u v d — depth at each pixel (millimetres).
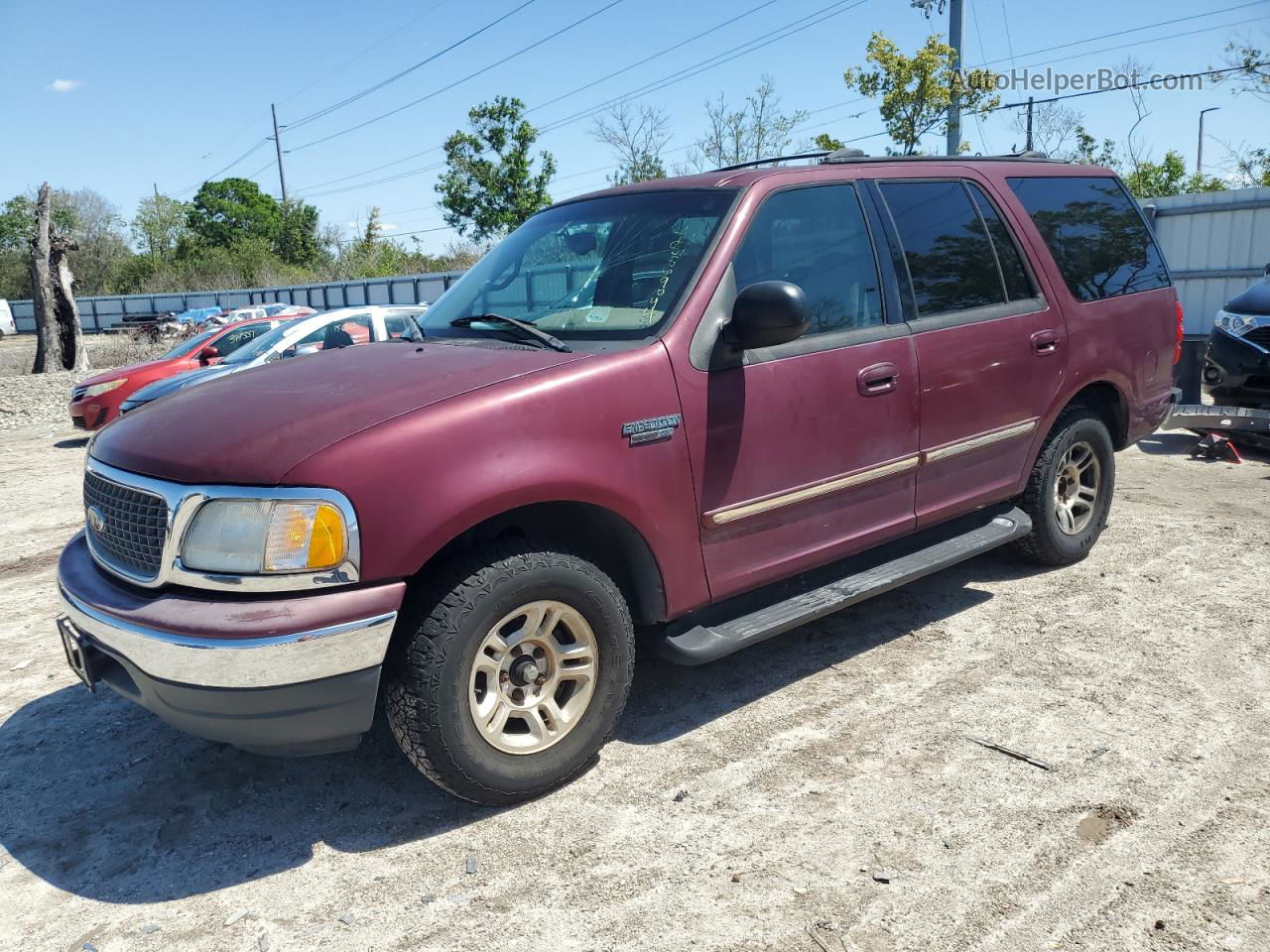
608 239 3711
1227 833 2752
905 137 24266
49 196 23641
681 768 3260
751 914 2508
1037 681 3783
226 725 2605
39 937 2568
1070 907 2477
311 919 2582
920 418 3932
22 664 4484
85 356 24562
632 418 3070
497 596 2826
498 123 41969
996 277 4363
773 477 3469
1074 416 4809
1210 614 4395
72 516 7590
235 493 2602
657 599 3260
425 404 2805
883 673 3922
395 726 2848
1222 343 8078
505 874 2732
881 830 2846
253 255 64688
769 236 3562
